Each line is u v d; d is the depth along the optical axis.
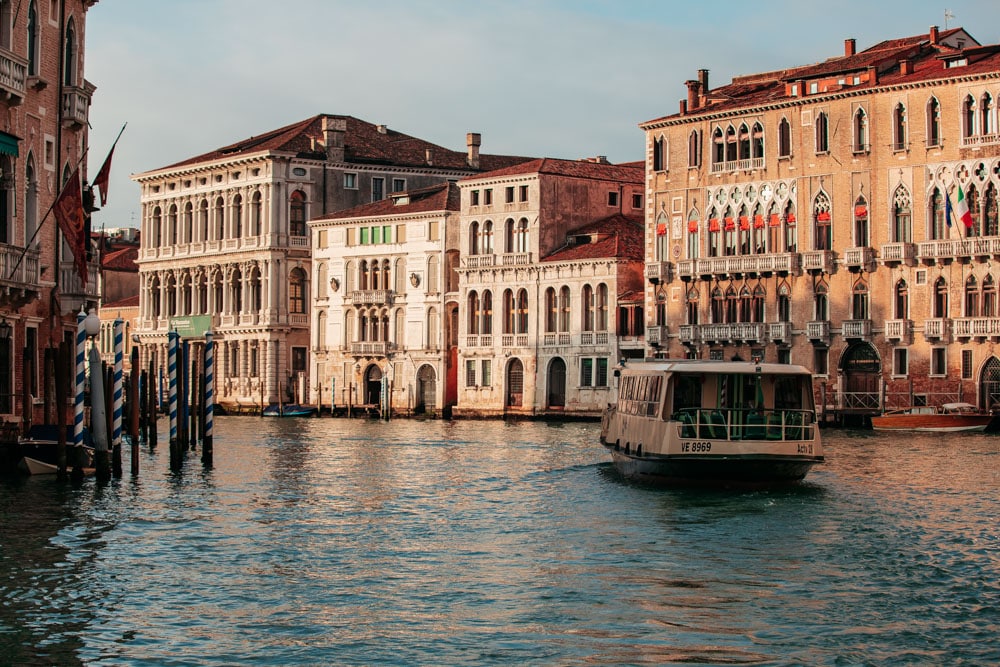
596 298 86.69
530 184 90.44
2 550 28.95
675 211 82.44
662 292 82.81
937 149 71.44
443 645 21.84
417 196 100.94
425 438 67.25
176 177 112.62
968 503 36.62
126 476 42.81
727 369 38.91
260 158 104.06
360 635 22.41
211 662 20.97
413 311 97.69
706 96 84.44
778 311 77.69
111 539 30.50
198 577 26.58
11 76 41.34
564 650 21.55
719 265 79.38
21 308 43.34
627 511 35.25
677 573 27.02
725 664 20.88
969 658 21.20
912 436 64.31
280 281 104.62
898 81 72.56
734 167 79.62
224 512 35.16
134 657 21.17
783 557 28.66
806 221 76.56
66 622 23.03
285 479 43.97
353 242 101.25
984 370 69.44
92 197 48.47
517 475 45.47
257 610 24.00
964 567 27.55
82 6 48.06
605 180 92.62
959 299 70.62
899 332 72.00
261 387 104.75
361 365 100.06
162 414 94.38
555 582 26.22
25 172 43.91
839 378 74.94
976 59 71.69
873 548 29.64
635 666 20.78
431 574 27.00
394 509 36.28
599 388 86.31
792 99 76.56
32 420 44.06
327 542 30.62
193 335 109.31
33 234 43.19
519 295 91.12
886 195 73.31
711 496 37.88
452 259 96.19
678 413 38.78
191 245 111.50
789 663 20.94
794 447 38.56
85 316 38.75
